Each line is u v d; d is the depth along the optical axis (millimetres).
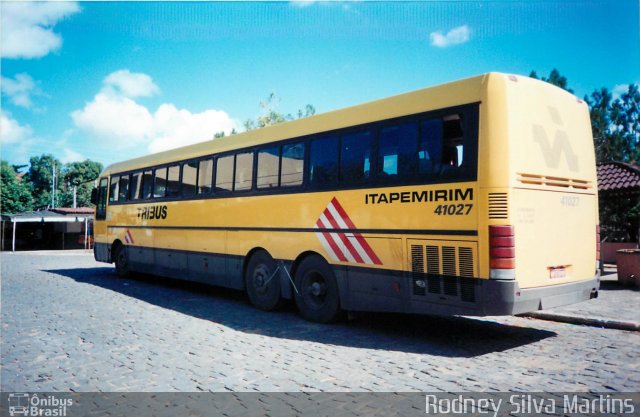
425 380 5012
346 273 7445
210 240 10617
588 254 6820
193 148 11516
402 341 6762
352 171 7441
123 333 7340
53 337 7129
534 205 5969
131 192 14391
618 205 16719
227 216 10086
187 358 5938
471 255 5836
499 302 5570
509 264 5594
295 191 8430
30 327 7836
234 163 10039
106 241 15766
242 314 8867
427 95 6527
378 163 7051
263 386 4879
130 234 14297
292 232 8445
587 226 6855
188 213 11469
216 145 10672
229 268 9984
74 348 6484
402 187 6676
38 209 66750
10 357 6094
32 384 5059
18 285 13516
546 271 6059
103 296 11281
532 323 7961
